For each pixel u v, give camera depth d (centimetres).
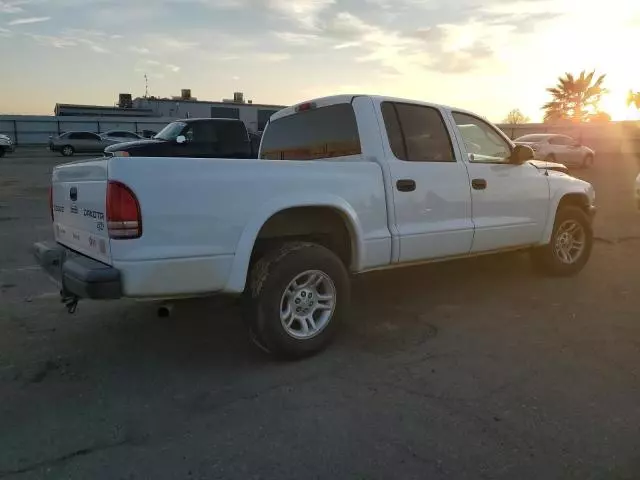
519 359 395
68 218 399
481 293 565
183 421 313
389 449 282
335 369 382
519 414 316
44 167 2364
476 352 409
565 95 5541
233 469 267
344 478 259
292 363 393
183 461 274
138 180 326
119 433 300
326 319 406
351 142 467
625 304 524
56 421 313
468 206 505
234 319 489
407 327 466
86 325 473
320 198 397
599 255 752
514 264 688
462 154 510
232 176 359
